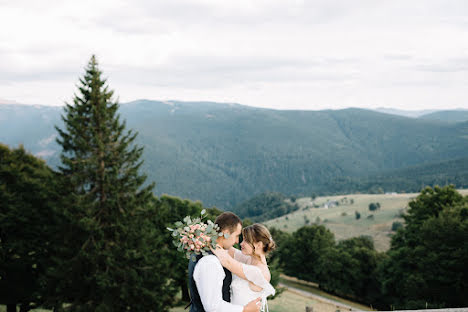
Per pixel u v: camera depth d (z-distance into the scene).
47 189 19.78
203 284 3.32
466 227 26.16
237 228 3.68
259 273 3.58
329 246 67.69
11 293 20.92
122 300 19.20
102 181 19.62
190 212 31.25
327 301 45.53
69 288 18.66
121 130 21.06
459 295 27.20
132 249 20.09
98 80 20.30
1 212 20.58
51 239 19.75
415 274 29.92
